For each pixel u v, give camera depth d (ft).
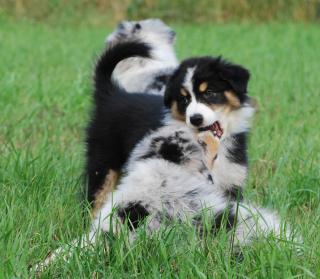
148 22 42.06
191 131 26.32
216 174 26.78
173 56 41.22
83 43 83.25
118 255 21.59
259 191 30.86
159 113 28.48
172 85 27.48
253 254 22.25
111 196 24.44
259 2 111.65
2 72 59.52
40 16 110.32
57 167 31.96
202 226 23.18
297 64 67.87
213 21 111.34
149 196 23.40
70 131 41.88
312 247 22.74
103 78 32.09
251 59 70.79
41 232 24.76
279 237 23.15
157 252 21.88
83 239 23.31
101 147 30.45
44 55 72.84
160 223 23.07
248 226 23.17
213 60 27.63
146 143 26.13
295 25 104.63
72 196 29.19
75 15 110.32
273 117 46.16
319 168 32.81
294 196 30.09
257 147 36.55
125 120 29.63
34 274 21.49
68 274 21.71
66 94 50.01
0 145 37.06
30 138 38.47
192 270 21.22
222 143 27.25
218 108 26.94
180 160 24.90
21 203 26.71
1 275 20.52
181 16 111.14
